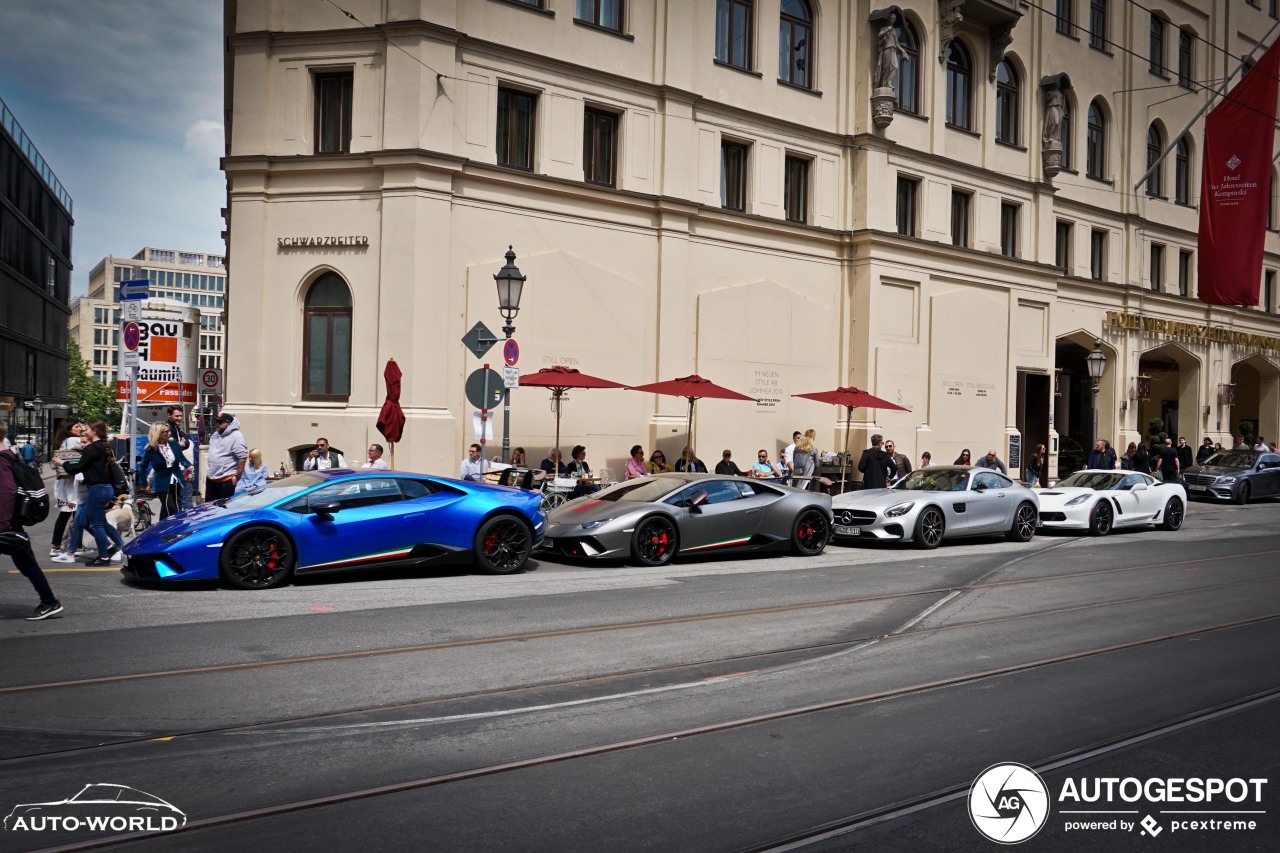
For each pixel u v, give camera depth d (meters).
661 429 22.17
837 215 25.75
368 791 4.90
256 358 19.44
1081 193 32.28
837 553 15.96
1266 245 40.34
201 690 6.64
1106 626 9.64
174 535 10.61
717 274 23.39
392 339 18.86
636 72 21.98
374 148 19.12
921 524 16.41
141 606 9.65
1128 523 19.88
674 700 6.69
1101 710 6.62
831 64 25.62
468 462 17.69
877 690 7.04
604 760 5.47
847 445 23.42
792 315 24.78
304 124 19.42
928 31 27.00
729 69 23.56
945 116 27.64
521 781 5.11
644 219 22.09
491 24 19.84
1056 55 31.09
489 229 19.88
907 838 4.50
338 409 19.25
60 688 6.62
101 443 12.45
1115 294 33.72
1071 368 34.78
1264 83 30.45
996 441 29.08
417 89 18.86
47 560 12.80
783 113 24.61
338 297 19.58
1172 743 5.95
